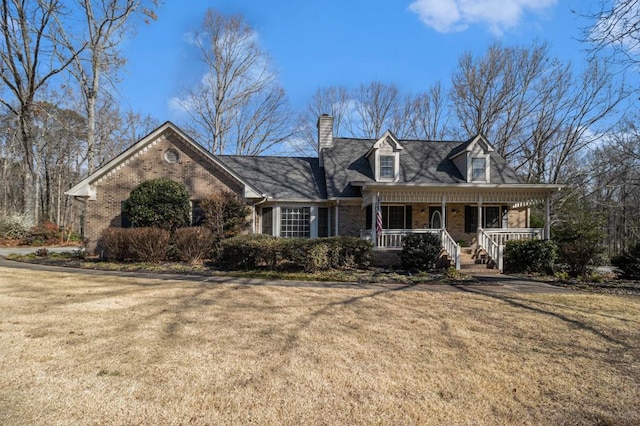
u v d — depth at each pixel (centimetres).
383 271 1366
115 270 1260
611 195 2817
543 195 1688
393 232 1620
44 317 648
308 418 347
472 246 1789
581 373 468
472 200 1678
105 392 384
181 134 1641
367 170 1953
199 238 1405
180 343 533
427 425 342
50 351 490
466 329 643
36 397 371
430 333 615
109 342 529
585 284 1179
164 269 1269
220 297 854
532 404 388
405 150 2077
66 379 411
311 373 445
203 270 1266
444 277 1262
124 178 1627
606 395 411
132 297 828
